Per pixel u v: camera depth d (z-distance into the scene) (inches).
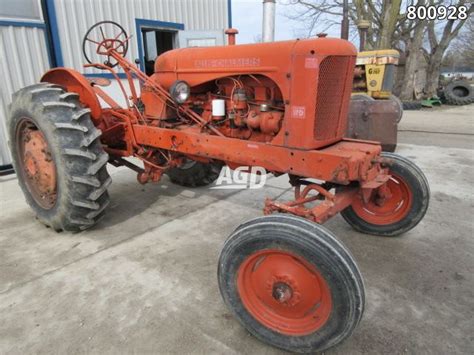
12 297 85.5
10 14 188.7
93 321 77.5
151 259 102.1
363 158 77.9
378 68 295.9
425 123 355.3
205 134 98.8
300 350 67.4
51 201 118.7
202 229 120.7
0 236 116.6
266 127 88.4
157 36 337.7
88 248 108.3
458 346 70.4
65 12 215.5
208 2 311.4
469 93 549.0
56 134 104.0
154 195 153.0
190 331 74.7
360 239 114.0
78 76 118.2
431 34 609.9
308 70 77.0
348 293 59.6
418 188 106.7
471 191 152.3
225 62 93.7
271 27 109.3
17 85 195.2
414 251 105.7
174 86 99.8
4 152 193.9
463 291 87.1
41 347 70.4
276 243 64.4
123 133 123.0
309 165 80.1
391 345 70.8
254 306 71.8
